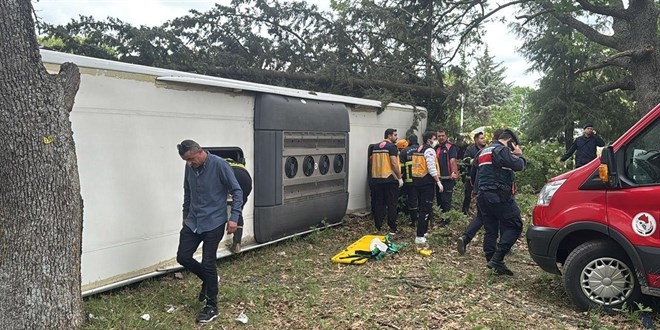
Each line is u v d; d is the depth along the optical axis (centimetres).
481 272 638
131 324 444
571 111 1788
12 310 375
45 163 385
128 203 539
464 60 1395
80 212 412
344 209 893
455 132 1265
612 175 474
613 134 1844
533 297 545
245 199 609
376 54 1225
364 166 994
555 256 512
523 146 1505
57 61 464
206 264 473
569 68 1820
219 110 649
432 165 764
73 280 404
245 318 473
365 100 977
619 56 991
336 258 682
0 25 371
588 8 1068
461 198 1069
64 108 401
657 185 459
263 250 725
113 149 520
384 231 874
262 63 1059
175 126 589
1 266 376
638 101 1014
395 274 624
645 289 461
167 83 576
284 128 729
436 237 791
